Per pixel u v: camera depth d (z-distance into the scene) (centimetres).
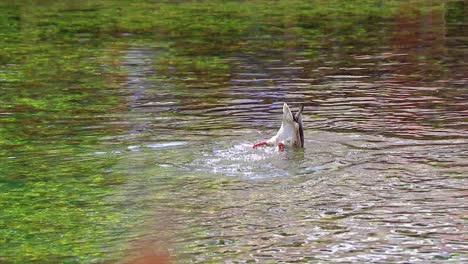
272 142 1521
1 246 1147
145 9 3594
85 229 1198
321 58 2491
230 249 1112
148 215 1241
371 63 2400
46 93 2066
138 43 2786
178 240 1148
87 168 1456
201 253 1103
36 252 1123
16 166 1477
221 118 1775
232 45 2734
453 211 1224
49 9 3616
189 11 3519
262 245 1123
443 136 1598
